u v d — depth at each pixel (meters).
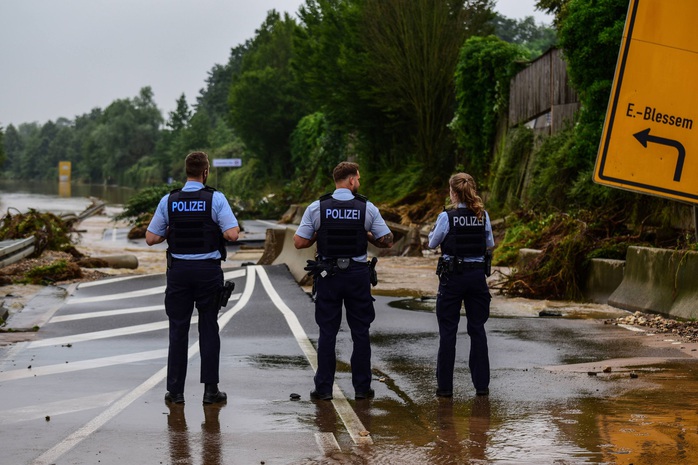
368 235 7.02
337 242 6.89
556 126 23.11
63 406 6.67
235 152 90.31
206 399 6.75
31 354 9.13
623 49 10.20
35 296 14.69
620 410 6.32
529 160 24.94
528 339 9.84
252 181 75.38
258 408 6.60
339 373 8.10
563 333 10.27
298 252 17.14
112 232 36.66
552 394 6.96
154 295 14.30
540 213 20.12
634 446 5.32
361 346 6.93
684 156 10.31
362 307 6.95
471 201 7.02
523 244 18.41
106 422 6.15
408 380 7.71
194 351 9.18
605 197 16.22
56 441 5.62
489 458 5.13
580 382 7.41
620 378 7.53
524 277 14.26
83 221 46.50
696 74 10.27
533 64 25.41
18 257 18.77
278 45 75.19
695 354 8.66
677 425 5.84
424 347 9.50
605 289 13.23
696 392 6.91
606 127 10.26
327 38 42.81
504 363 8.43
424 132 38.28
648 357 8.56
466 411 6.46
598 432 5.70
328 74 42.31
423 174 37.50
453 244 6.97
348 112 42.75
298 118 69.56
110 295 14.39
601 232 14.87
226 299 6.83
